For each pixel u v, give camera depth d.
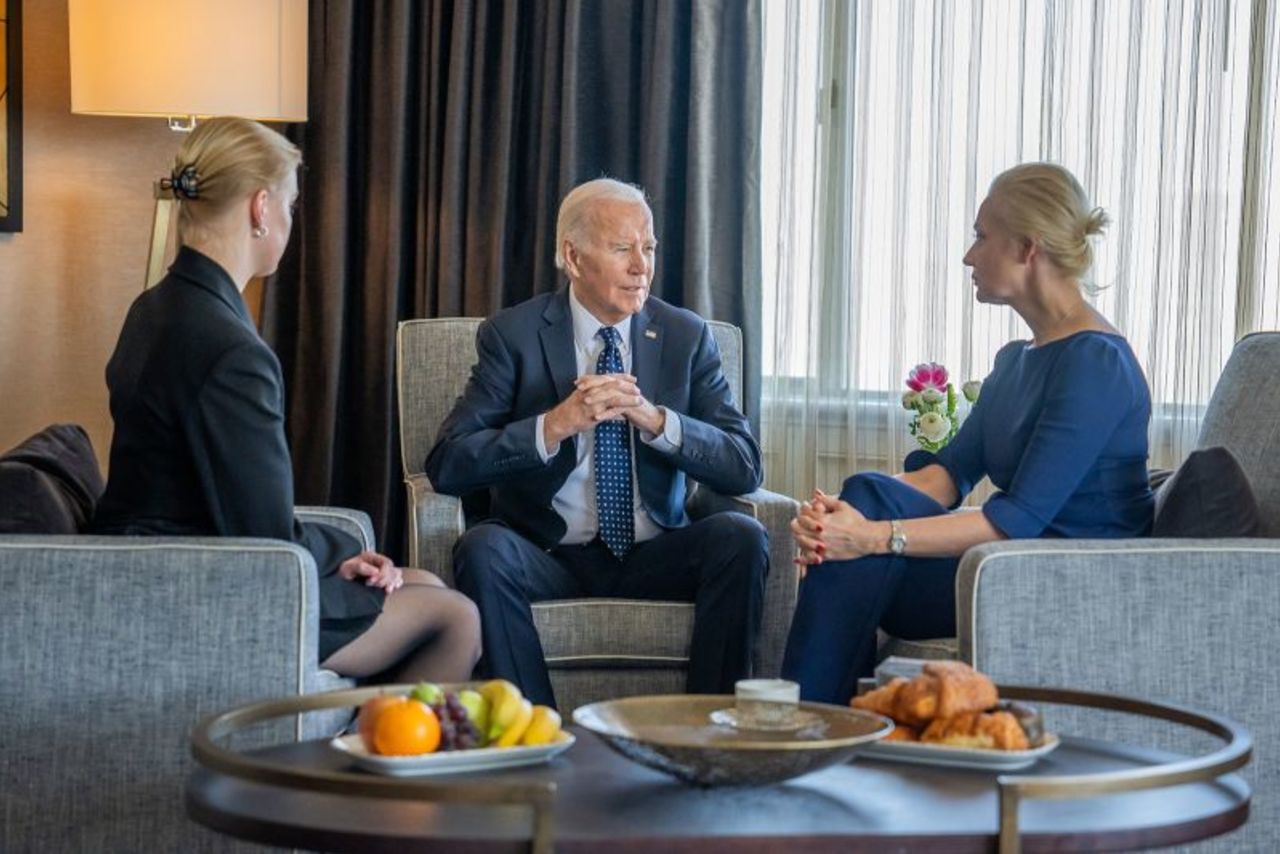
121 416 2.74
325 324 4.96
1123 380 2.96
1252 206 4.04
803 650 2.97
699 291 4.61
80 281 5.04
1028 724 2.02
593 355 3.66
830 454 4.67
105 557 2.48
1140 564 2.67
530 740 2.00
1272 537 2.99
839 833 1.67
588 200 3.61
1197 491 2.88
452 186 4.84
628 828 1.69
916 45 4.48
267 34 4.48
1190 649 2.68
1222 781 1.96
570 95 4.70
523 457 3.43
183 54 4.41
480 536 3.34
